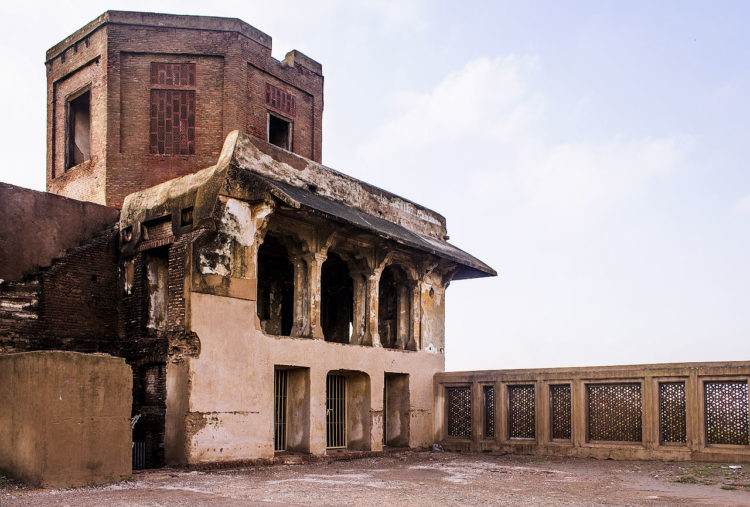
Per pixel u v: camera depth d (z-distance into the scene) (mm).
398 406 19547
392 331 20688
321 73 25031
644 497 10289
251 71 22141
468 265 20328
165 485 11031
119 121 20344
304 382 16156
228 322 14305
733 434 15555
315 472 13570
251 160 15484
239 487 10883
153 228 16062
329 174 18031
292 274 20594
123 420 11234
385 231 16906
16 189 15555
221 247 14383
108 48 20578
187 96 20984
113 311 16594
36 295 15406
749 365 15344
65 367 10492
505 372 19125
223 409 13906
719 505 9438
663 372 16438
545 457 17562
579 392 17719
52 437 10227
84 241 16609
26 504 8789
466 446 19547
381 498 9797
